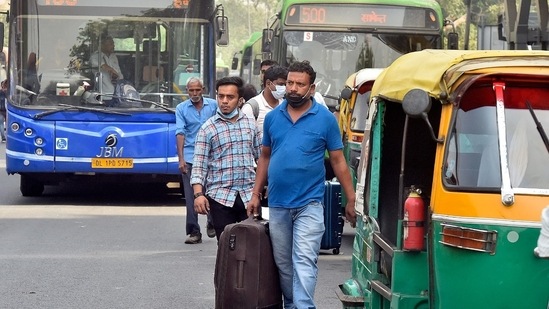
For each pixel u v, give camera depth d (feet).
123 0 55.01
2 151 101.45
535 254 19.07
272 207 25.29
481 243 19.20
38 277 33.99
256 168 28.40
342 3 61.31
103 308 29.37
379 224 24.18
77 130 54.13
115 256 38.47
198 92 40.32
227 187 29.19
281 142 25.36
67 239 42.68
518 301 19.15
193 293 31.71
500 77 19.99
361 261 25.27
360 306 24.68
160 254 39.11
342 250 40.68
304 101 25.31
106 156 54.29
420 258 21.03
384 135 24.66
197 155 29.35
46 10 54.75
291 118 25.38
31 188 59.57
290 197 25.05
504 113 19.93
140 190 64.64
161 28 55.26
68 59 54.70
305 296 24.75
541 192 19.35
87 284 32.91
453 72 20.22
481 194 19.44
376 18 61.41
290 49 60.95
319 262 37.63
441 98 20.29
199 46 55.52
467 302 19.34
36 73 54.49
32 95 54.34
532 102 20.03
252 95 41.04
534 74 19.86
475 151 19.89
